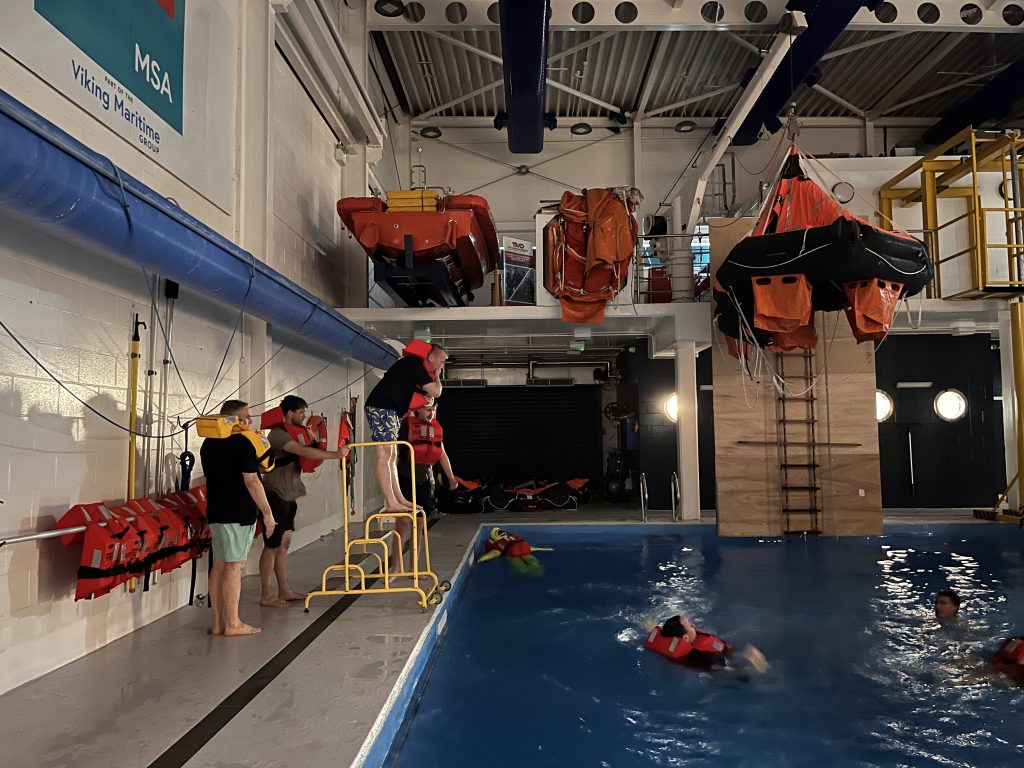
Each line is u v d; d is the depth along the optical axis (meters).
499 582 7.29
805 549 8.88
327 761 2.68
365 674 3.69
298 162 8.63
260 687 3.50
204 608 5.25
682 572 7.67
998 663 4.71
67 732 2.97
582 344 12.21
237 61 6.67
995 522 9.88
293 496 5.42
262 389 6.77
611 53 12.74
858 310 7.18
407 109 14.80
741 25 9.81
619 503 13.55
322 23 7.92
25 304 3.69
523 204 15.14
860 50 12.88
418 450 5.93
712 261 9.72
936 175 10.16
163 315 5.13
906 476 11.99
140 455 4.79
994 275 10.42
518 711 3.92
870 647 5.08
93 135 4.34
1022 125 14.60
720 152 11.45
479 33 11.92
